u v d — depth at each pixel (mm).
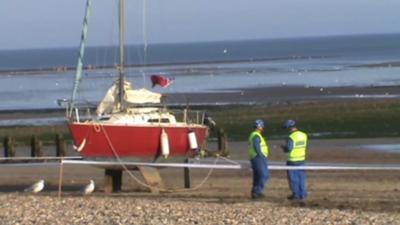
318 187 75188
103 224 54062
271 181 80062
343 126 135125
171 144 73188
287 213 57281
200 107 185000
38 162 100438
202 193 72188
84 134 71625
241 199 67000
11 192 75812
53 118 178625
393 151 108125
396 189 73312
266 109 162875
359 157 102500
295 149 66125
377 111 148750
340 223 53344
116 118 72875
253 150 66500
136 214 57438
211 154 80625
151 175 73688
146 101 74938
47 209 60500
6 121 176750
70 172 91188
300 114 150375
